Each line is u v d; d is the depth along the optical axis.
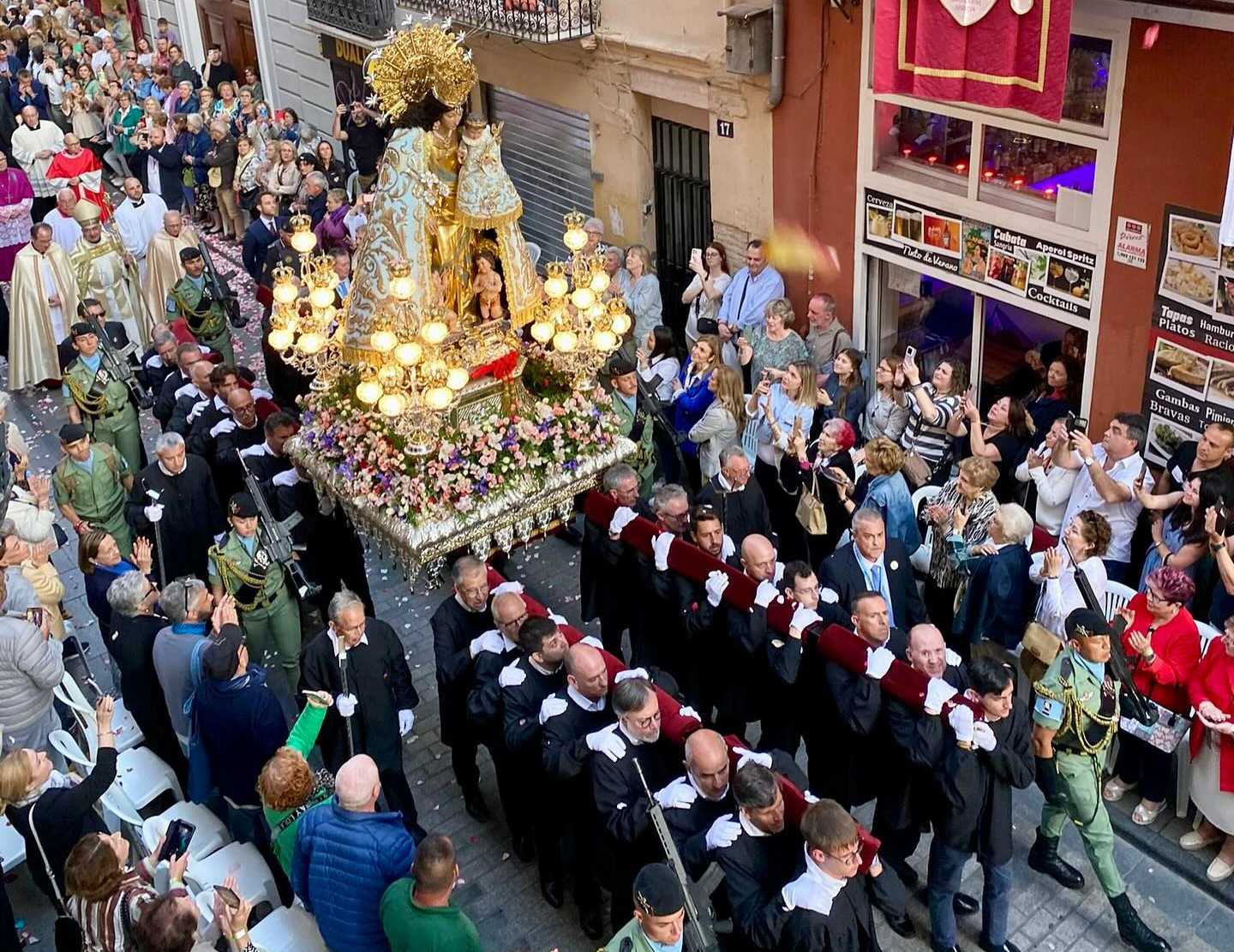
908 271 10.30
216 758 6.54
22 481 9.31
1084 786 6.22
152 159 18.23
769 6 10.37
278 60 19.28
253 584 8.01
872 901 6.68
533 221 14.84
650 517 7.89
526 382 8.43
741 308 11.14
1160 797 7.05
